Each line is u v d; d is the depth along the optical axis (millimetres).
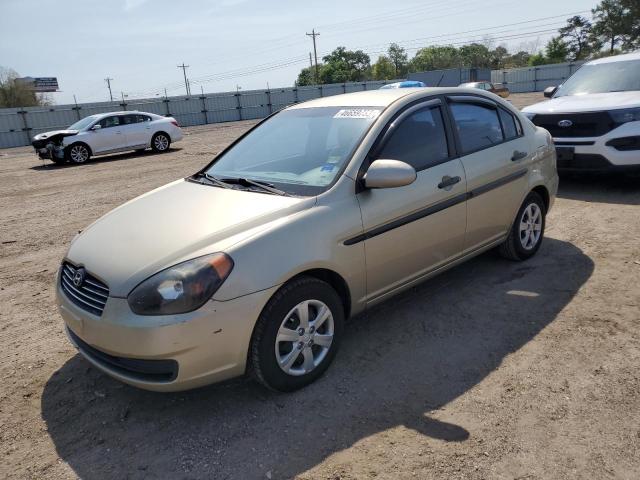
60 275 3402
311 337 3199
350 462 2594
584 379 3145
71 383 3469
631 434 2668
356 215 3352
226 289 2785
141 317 2717
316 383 3275
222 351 2822
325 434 2812
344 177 3408
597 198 7109
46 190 11633
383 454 2633
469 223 4203
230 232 3002
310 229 3129
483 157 4312
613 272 4641
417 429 2807
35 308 4762
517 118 4914
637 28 62938
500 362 3393
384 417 2920
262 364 2980
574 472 2445
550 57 75938
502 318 3975
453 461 2555
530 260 5086
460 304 4250
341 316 3363
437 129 4055
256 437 2824
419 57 90938
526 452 2588
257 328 2939
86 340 2973
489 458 2562
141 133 17984
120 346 2775
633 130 6801
